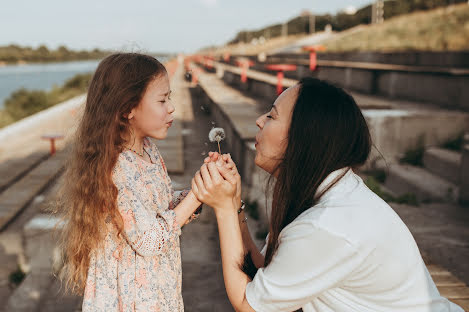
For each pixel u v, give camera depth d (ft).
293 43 184.14
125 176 4.55
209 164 4.22
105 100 4.58
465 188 16.48
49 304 11.69
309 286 3.52
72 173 4.72
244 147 19.97
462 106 25.88
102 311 4.64
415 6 121.39
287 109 3.94
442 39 47.75
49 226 14.03
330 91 3.89
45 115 45.01
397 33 64.28
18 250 15.52
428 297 3.73
